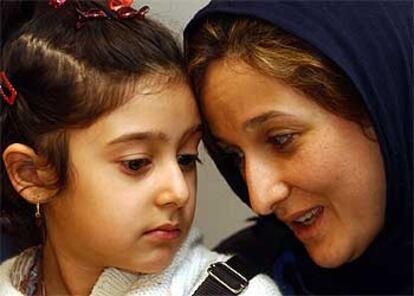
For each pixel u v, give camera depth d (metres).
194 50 1.11
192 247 1.20
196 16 1.11
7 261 1.27
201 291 1.13
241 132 1.08
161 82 1.08
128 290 1.15
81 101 1.07
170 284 1.14
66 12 1.17
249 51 1.05
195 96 1.12
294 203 1.12
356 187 1.11
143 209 1.08
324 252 1.16
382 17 1.12
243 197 1.28
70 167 1.10
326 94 1.06
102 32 1.12
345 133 1.08
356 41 1.09
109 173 1.08
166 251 1.12
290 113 1.05
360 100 1.08
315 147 1.07
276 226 1.36
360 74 1.08
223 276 1.15
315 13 1.08
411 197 1.18
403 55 1.12
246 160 1.10
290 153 1.08
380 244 1.25
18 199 1.21
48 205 1.17
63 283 1.21
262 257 1.36
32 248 1.26
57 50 1.12
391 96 1.11
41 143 1.11
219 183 1.64
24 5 1.22
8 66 1.17
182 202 1.08
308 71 1.05
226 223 1.67
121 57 1.09
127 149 1.07
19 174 1.14
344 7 1.10
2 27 1.22
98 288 1.16
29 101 1.13
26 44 1.15
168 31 1.17
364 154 1.11
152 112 1.07
